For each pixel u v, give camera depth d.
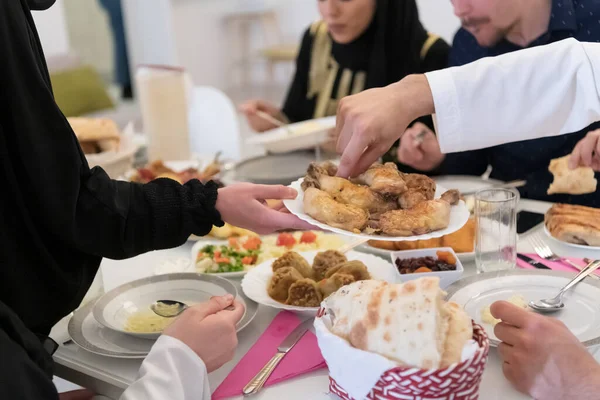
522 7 1.63
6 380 0.77
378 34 2.28
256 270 1.16
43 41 4.02
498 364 0.90
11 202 0.87
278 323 1.02
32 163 0.85
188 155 2.09
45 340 0.95
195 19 5.64
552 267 1.18
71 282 0.94
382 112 1.05
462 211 1.00
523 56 1.14
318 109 2.54
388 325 0.74
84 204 0.90
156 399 0.80
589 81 1.11
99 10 6.47
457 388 0.72
